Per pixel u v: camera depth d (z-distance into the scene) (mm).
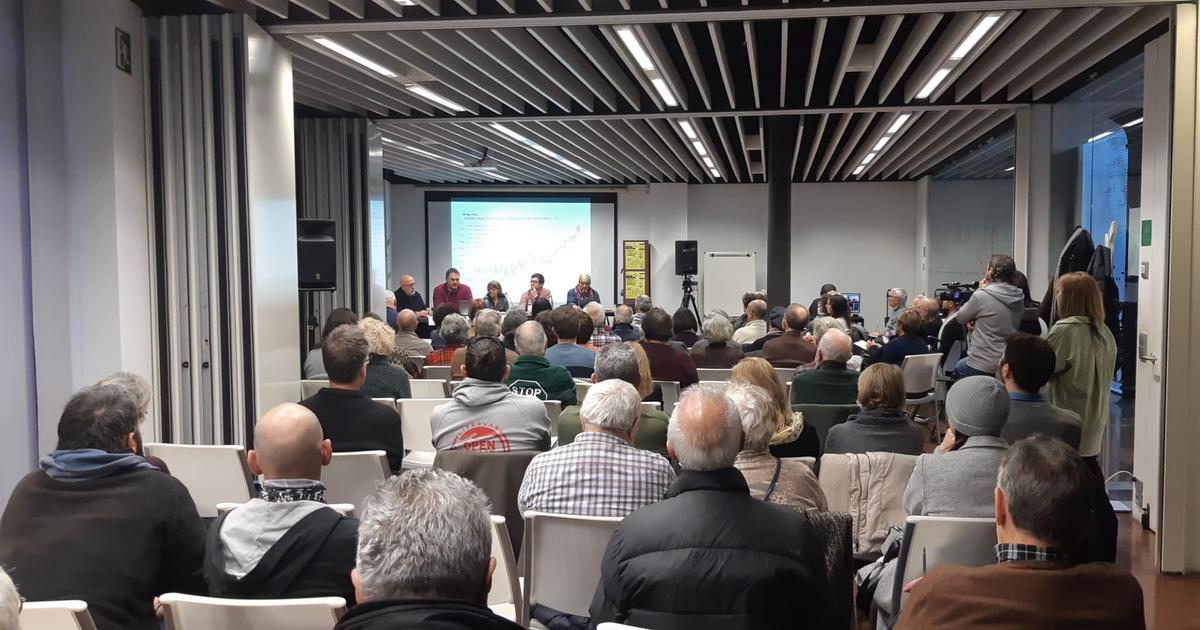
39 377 4363
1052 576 1594
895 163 14273
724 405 2035
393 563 1311
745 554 1889
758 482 2605
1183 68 4359
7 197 4211
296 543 1954
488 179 16141
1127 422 5945
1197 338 4410
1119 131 6086
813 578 1923
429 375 5934
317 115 8430
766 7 4980
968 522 2352
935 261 14773
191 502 2332
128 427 2359
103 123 4371
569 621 2543
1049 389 4598
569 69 7145
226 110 4941
